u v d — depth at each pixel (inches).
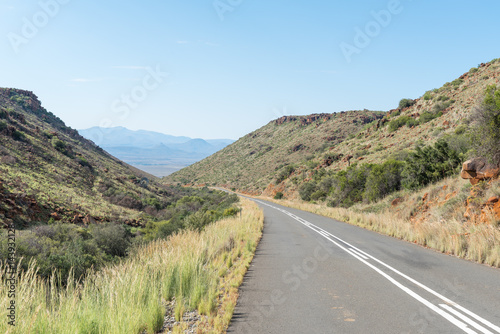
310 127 6697.8
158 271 263.0
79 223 1390.3
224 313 195.6
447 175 788.6
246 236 542.0
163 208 2551.7
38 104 5231.3
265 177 4471.0
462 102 2062.0
